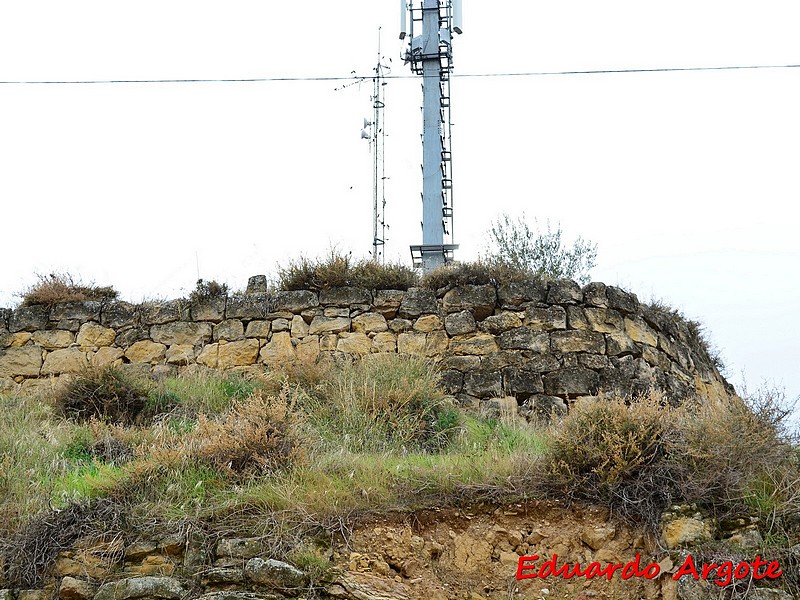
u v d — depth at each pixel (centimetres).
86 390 1290
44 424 1182
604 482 907
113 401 1276
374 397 1216
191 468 956
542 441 1065
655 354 1441
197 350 1461
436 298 1438
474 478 937
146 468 953
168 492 917
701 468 907
